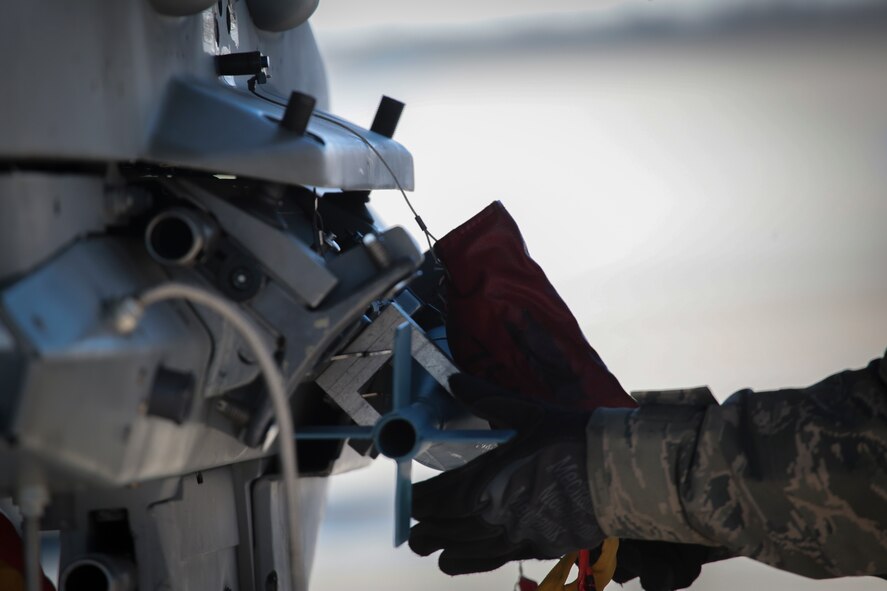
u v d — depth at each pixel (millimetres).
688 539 6777
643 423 6867
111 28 5707
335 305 6316
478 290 8422
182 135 6121
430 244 8680
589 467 6855
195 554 7066
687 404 6988
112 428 5055
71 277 5137
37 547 5027
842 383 6617
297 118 6203
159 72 6273
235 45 8547
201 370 6059
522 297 8438
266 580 7918
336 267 6527
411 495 6891
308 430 6898
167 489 6750
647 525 6809
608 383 8414
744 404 6730
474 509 7094
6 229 4973
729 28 39781
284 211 7301
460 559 7527
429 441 6754
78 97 5355
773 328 26969
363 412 7746
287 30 10172
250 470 7820
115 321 4922
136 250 5992
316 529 11305
